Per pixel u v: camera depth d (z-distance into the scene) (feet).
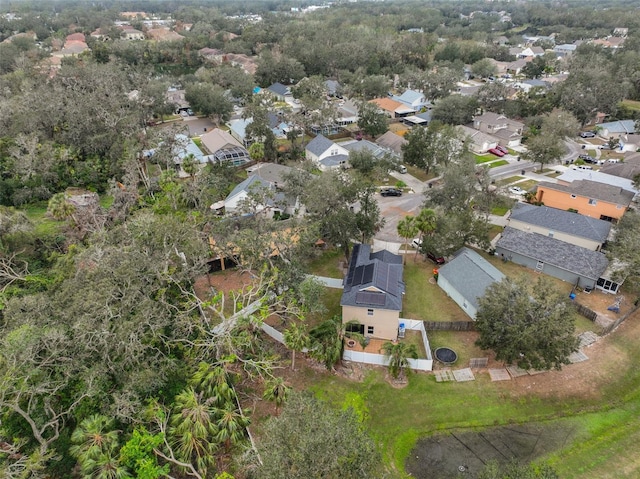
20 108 233.76
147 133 236.02
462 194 175.42
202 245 127.65
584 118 307.37
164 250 117.08
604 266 142.92
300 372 115.75
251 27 581.53
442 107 308.81
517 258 159.12
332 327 116.67
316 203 149.89
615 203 179.63
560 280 149.28
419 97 353.92
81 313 95.35
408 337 127.24
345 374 115.14
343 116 320.70
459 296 137.08
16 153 197.88
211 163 241.96
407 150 235.20
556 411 105.60
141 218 129.29
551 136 238.07
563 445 97.91
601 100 312.09
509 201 182.91
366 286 122.83
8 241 141.49
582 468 92.68
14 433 87.86
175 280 111.24
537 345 103.65
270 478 60.95
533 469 75.15
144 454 81.76
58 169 209.36
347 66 444.14
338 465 61.67
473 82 449.89
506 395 108.88
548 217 171.63
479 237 155.63
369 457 66.85
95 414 87.04
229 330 105.19
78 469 88.33
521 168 249.34
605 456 94.94
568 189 193.77
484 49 508.12
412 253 167.63
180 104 354.54
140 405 88.33
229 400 96.12
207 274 150.10
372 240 176.24
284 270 129.08
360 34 527.81
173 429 87.30
